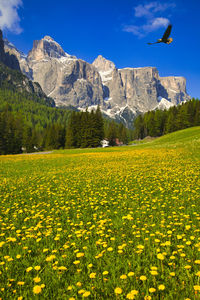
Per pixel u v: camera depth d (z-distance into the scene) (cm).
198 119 9994
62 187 1022
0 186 1142
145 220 524
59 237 443
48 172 1708
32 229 497
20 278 314
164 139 5303
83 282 297
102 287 284
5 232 501
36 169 2019
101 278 302
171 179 1005
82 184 1072
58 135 9994
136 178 1120
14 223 562
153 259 342
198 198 676
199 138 3688
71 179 1262
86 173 1463
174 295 255
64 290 281
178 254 350
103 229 466
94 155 3469
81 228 504
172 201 679
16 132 8869
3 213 650
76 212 637
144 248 375
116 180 1087
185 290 263
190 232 427
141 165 1648
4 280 309
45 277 314
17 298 268
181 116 10338
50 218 560
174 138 4944
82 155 3775
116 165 1806
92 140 8025
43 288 283
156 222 515
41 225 536
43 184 1141
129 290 273
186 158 1834
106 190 895
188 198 670
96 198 767
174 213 536
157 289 268
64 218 595
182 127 10331
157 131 11975
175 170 1244
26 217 615
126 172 1338
